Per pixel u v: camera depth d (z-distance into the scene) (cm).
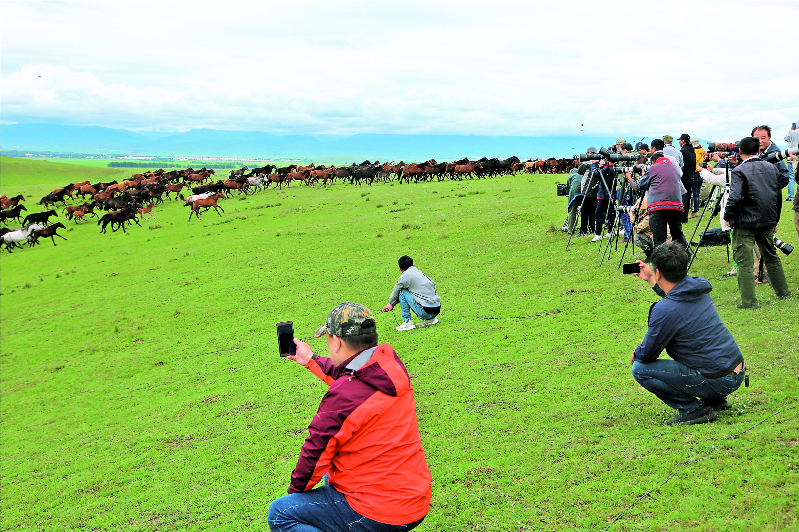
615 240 1574
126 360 1547
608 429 625
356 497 342
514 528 474
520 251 1816
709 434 535
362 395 333
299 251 2539
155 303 2102
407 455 345
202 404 1112
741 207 860
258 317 1714
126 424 1097
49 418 1231
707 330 535
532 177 5041
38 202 6469
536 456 601
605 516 453
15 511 812
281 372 1220
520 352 990
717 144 1600
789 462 451
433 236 2325
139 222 4434
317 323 1529
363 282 1864
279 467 777
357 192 4606
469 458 638
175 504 726
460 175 5447
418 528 508
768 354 708
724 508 416
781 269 895
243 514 653
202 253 2877
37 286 2809
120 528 696
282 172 5750
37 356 1747
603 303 1165
